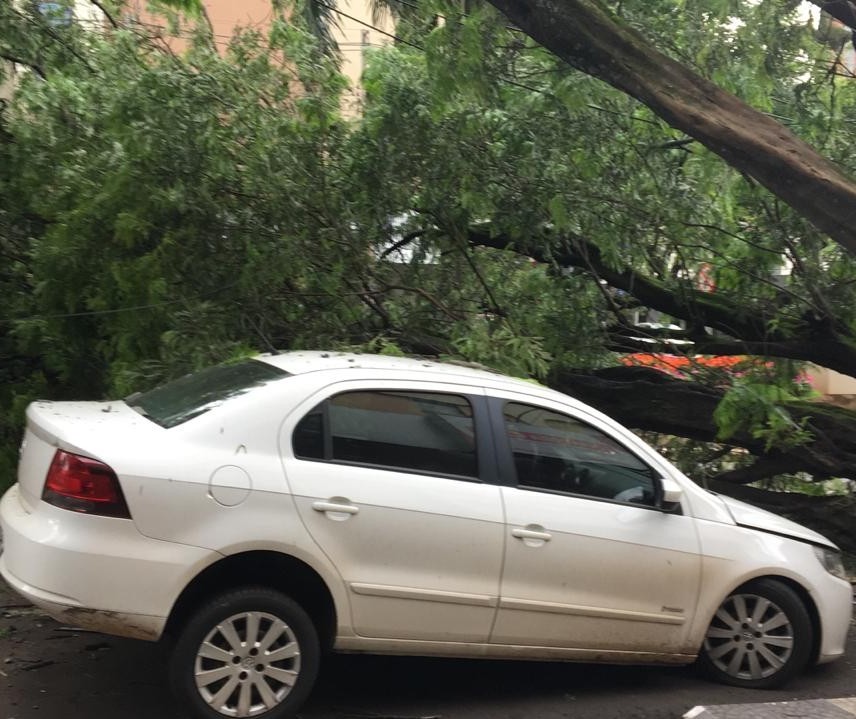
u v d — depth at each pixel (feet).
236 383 14.08
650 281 29.30
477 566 13.37
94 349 25.63
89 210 22.03
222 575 12.65
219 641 12.17
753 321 28.78
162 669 14.70
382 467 13.26
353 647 12.95
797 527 16.57
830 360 27.76
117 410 14.11
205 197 21.75
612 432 14.99
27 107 24.66
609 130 24.62
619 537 14.28
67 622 11.60
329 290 23.68
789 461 27.25
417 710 13.87
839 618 15.97
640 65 19.53
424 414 13.87
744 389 23.16
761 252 27.30
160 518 11.84
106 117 22.25
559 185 24.41
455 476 13.66
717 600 15.01
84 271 23.17
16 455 24.62
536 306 27.09
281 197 22.57
